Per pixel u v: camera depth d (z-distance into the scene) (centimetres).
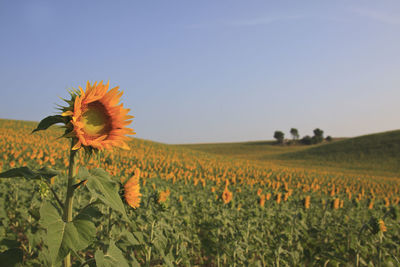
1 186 720
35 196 629
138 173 310
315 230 750
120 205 207
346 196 1605
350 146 8712
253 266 523
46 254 317
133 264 290
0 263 224
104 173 221
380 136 8906
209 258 740
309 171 4366
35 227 469
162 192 466
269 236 732
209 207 923
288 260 620
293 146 13300
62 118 205
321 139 13800
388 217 920
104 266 212
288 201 1119
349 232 720
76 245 185
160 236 413
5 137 2773
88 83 223
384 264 599
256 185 1853
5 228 460
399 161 6988
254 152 11519
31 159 1536
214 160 4697
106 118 233
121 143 224
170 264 364
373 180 3772
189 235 703
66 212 215
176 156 4344
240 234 595
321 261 617
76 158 220
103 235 427
